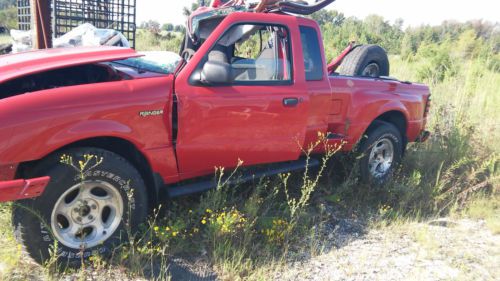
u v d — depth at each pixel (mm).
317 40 4492
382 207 4824
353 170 5070
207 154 3723
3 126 2707
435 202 4988
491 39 14422
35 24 5969
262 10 4219
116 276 3135
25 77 3514
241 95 3758
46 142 2850
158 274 3227
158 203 3631
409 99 5562
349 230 4359
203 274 3303
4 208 3473
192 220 3791
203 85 3566
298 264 3613
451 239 4344
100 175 3094
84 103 3000
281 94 4016
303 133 4277
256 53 4816
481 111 8367
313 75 4422
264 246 3775
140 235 3451
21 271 3035
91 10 9500
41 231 2947
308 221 4262
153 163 3418
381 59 6988
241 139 3861
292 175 5062
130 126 3205
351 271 3561
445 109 7145
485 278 3613
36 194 2768
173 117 3457
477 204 5141
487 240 4383
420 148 6594
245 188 4500
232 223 3697
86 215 3189
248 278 3283
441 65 12469
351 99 4891
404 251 4016
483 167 5504
